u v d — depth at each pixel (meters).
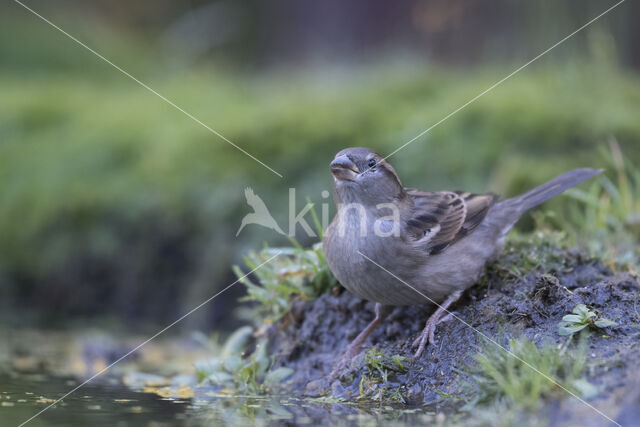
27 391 7.57
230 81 21.97
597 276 7.38
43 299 14.10
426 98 16.03
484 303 7.09
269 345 8.33
